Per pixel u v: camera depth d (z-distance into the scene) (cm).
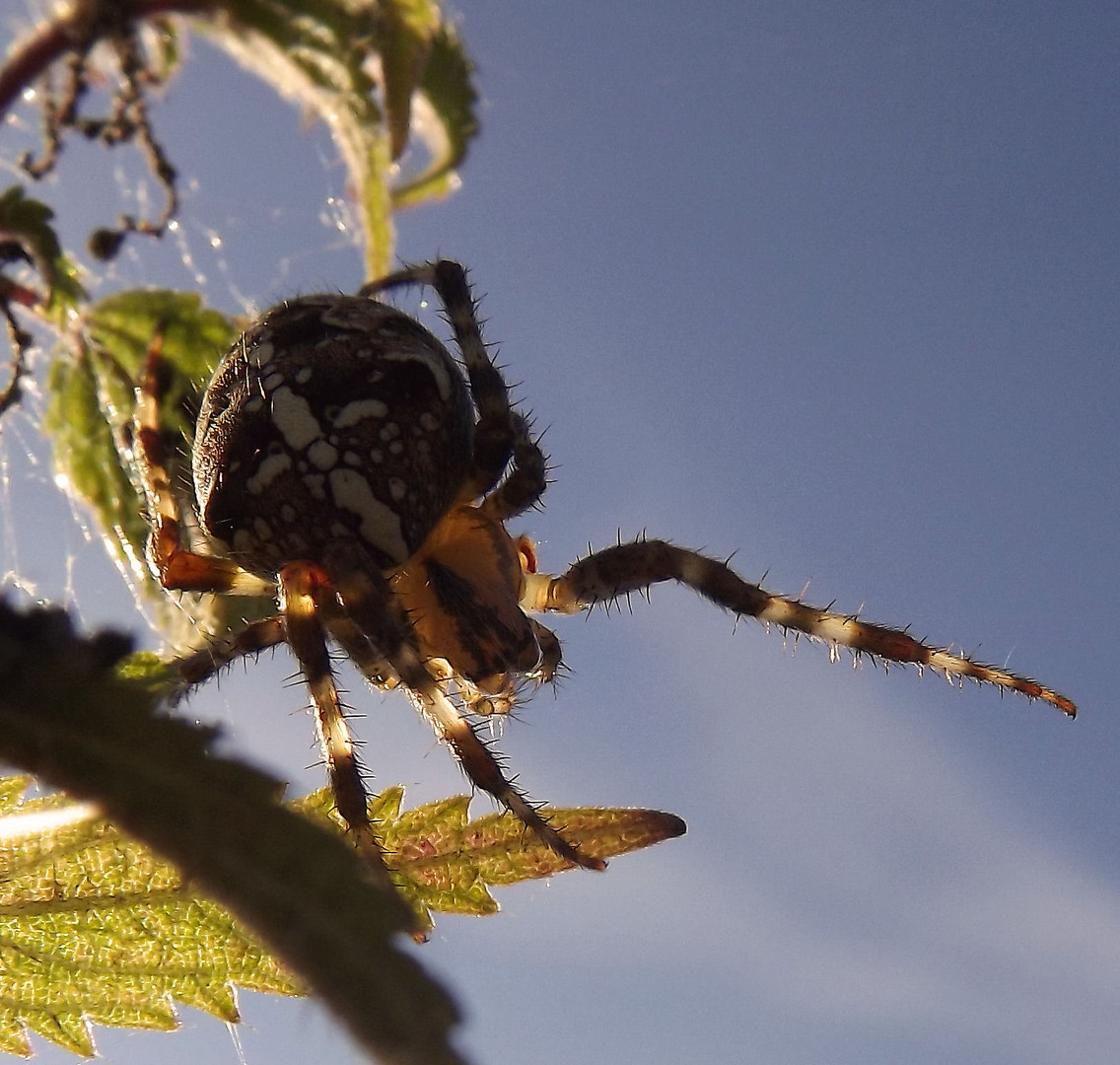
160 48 5
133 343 5
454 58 5
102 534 5
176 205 5
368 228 5
